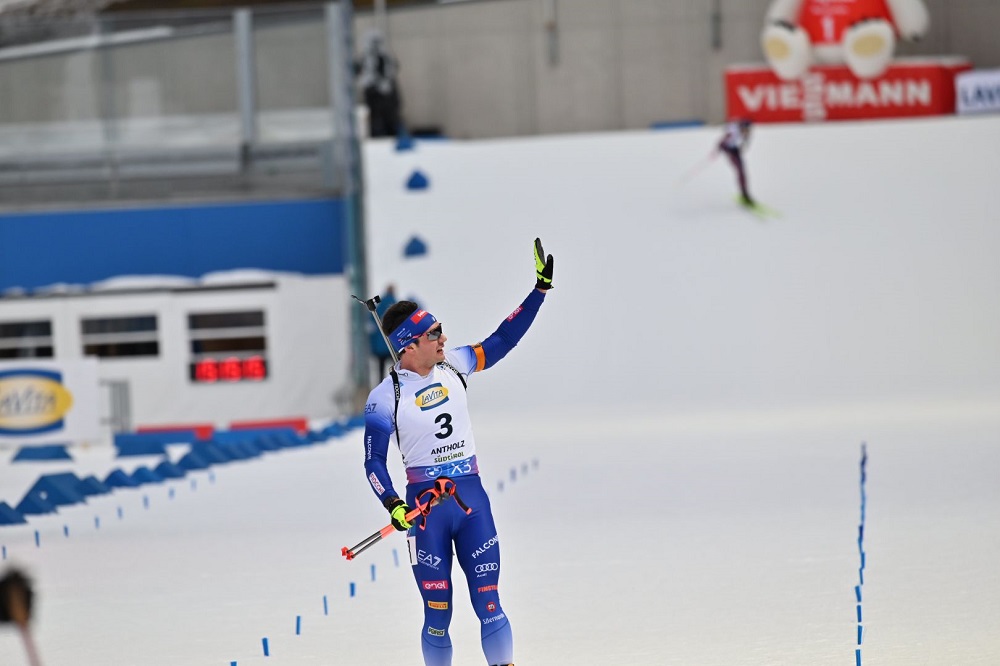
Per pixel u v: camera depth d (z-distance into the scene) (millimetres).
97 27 91875
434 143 108875
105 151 92375
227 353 84000
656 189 101812
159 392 83375
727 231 96375
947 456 49594
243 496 49531
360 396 84750
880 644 22609
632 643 23641
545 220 98938
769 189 100625
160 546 38344
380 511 43500
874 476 45000
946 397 73062
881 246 93688
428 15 129750
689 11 126750
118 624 27547
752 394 77812
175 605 29391
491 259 95500
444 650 20312
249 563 34594
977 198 97188
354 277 88188
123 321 83250
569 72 128500
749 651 22609
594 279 93188
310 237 92750
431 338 20344
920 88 110375
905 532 33938
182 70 92250
